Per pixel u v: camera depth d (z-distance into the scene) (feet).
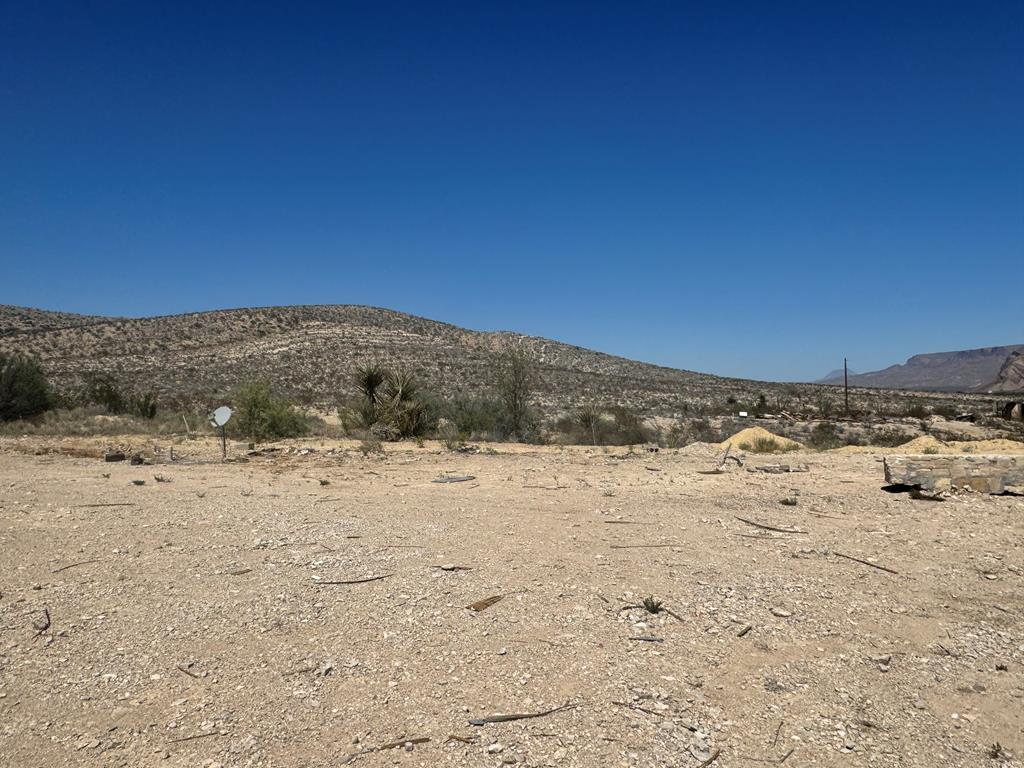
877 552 23.17
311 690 13.73
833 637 16.20
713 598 18.62
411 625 16.84
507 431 84.79
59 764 11.41
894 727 12.46
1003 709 13.02
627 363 339.16
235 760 11.45
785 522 27.89
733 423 114.62
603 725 12.41
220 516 29.43
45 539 25.26
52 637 16.30
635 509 30.83
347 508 31.37
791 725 12.50
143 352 247.50
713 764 11.34
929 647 15.65
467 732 12.23
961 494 33.12
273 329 297.94
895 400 221.25
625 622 16.92
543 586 19.58
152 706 13.19
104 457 53.52
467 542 24.68
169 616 17.58
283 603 18.40
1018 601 18.44
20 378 99.35
